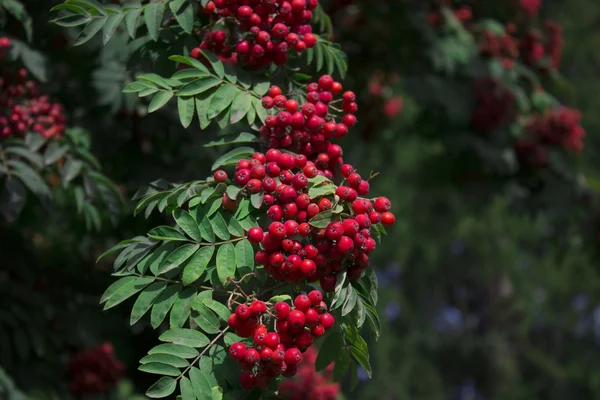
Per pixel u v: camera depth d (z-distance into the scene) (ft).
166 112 15.05
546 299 44.37
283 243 8.28
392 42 19.85
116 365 15.52
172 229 8.59
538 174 20.90
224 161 9.16
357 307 8.58
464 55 19.27
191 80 9.83
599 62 44.01
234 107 9.48
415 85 20.49
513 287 44.80
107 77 14.79
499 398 45.96
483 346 47.11
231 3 9.80
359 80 20.40
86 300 15.46
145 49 10.62
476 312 51.72
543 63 20.63
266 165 8.82
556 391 46.75
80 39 9.76
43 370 14.66
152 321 8.41
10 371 14.03
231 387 8.46
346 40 20.15
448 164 22.00
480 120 19.75
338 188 8.53
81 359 15.20
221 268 8.43
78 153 12.35
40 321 14.24
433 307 50.57
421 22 19.16
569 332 48.19
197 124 11.73
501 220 41.47
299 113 9.32
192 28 10.02
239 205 8.79
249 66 10.47
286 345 8.21
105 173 14.58
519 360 49.47
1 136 11.78
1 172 11.39
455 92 19.89
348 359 9.66
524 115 20.68
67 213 14.94
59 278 15.31
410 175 40.09
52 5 14.14
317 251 8.30
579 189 20.75
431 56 19.13
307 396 14.88
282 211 8.52
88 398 15.51
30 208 14.25
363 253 8.56
